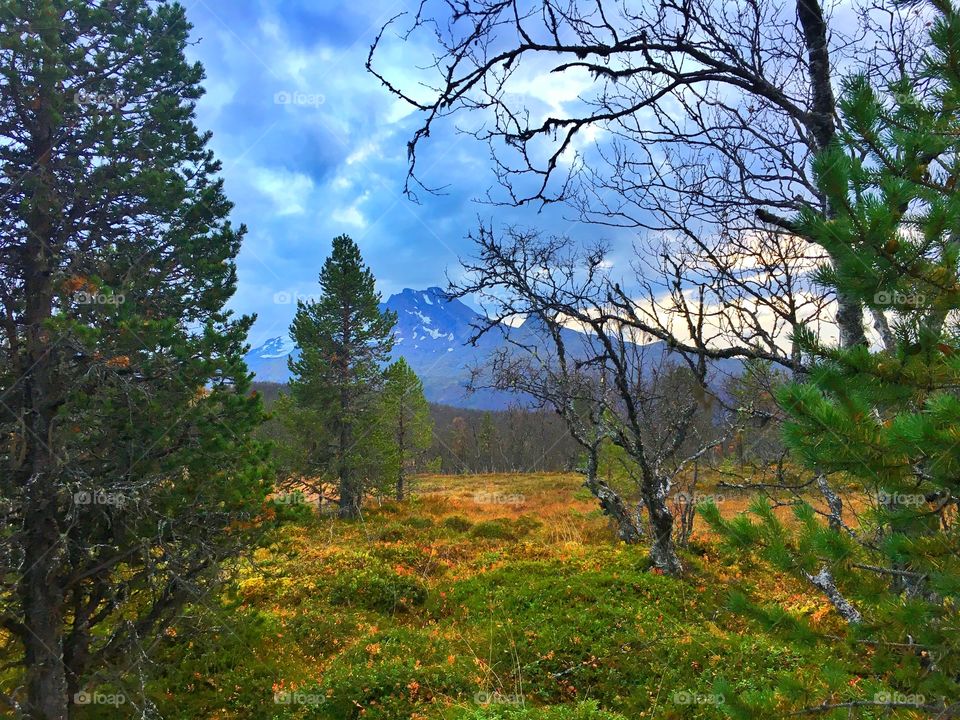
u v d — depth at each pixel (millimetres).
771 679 8352
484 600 13414
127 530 7617
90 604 8023
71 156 8258
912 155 2449
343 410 27234
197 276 9242
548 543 19484
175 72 9719
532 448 63562
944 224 2324
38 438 7402
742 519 3451
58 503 7391
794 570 3256
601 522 22422
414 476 41469
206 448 8039
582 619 11250
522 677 9586
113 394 7711
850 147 2617
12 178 7625
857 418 2678
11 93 7535
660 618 11367
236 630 9750
